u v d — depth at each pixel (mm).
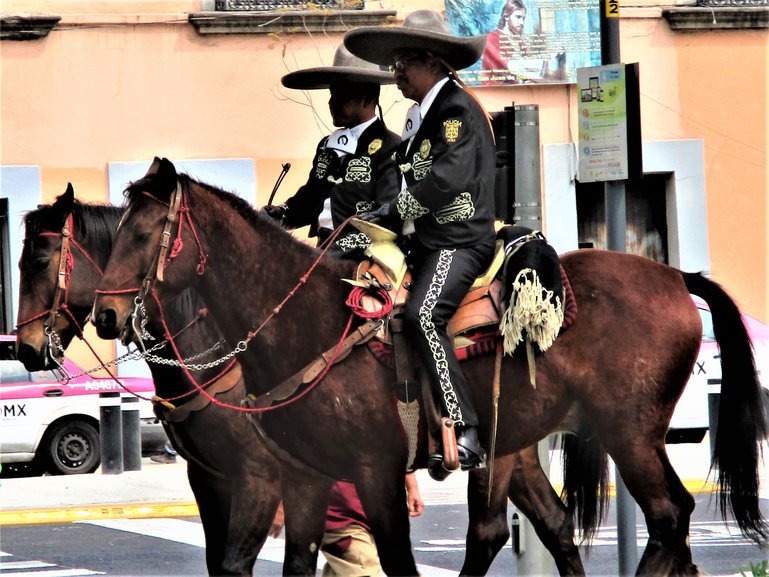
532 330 13648
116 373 36062
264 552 22031
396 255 13891
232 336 13758
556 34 38375
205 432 15047
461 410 13367
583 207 39031
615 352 14094
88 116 37031
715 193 39312
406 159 14102
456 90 13930
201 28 37219
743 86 39375
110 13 37031
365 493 13562
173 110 37344
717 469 15062
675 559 14031
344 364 13461
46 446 31328
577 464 16000
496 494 15031
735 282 39438
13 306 36688
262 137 37656
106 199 37094
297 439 13609
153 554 21766
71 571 20188
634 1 38750
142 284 13250
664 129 39094
